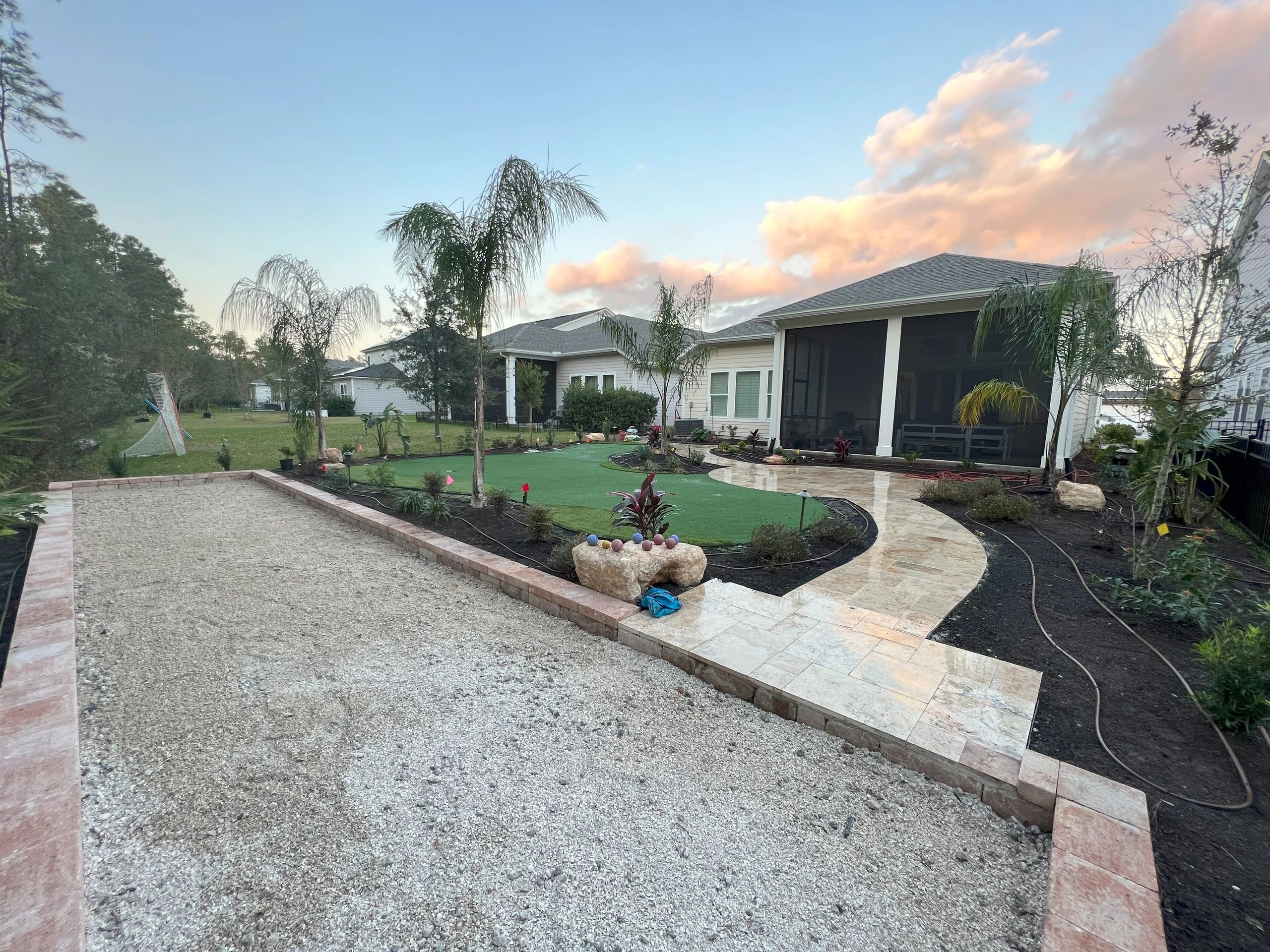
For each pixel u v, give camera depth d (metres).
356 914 1.57
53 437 9.03
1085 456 12.49
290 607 3.99
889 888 1.69
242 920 1.54
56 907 1.43
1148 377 4.25
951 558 4.93
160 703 2.70
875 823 1.96
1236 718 2.30
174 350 27.77
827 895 1.66
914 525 6.23
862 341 14.94
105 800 2.01
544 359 23.41
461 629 3.65
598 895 1.65
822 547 5.22
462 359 16.16
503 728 2.53
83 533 6.01
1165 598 3.54
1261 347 3.85
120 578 4.55
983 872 1.75
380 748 2.36
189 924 1.53
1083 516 6.72
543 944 1.49
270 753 2.31
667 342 11.61
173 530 6.26
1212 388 4.10
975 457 11.64
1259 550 5.33
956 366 12.41
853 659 2.95
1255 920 1.45
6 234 8.48
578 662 3.19
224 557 5.21
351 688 2.87
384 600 4.17
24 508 4.45
